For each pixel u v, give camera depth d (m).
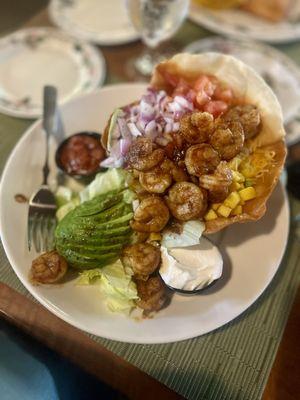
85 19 0.48
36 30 0.46
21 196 0.33
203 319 0.28
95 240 0.29
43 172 0.34
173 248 0.29
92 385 0.32
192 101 0.32
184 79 0.34
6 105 0.40
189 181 0.29
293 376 0.26
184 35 0.49
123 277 0.29
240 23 0.50
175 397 0.26
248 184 0.30
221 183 0.27
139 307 0.28
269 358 0.28
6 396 0.27
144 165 0.28
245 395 0.26
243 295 0.30
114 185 0.31
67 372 0.31
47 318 0.28
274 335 0.29
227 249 0.32
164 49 0.46
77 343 0.27
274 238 0.32
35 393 0.28
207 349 0.28
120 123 0.30
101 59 0.44
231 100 0.33
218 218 0.29
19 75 0.42
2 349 0.29
